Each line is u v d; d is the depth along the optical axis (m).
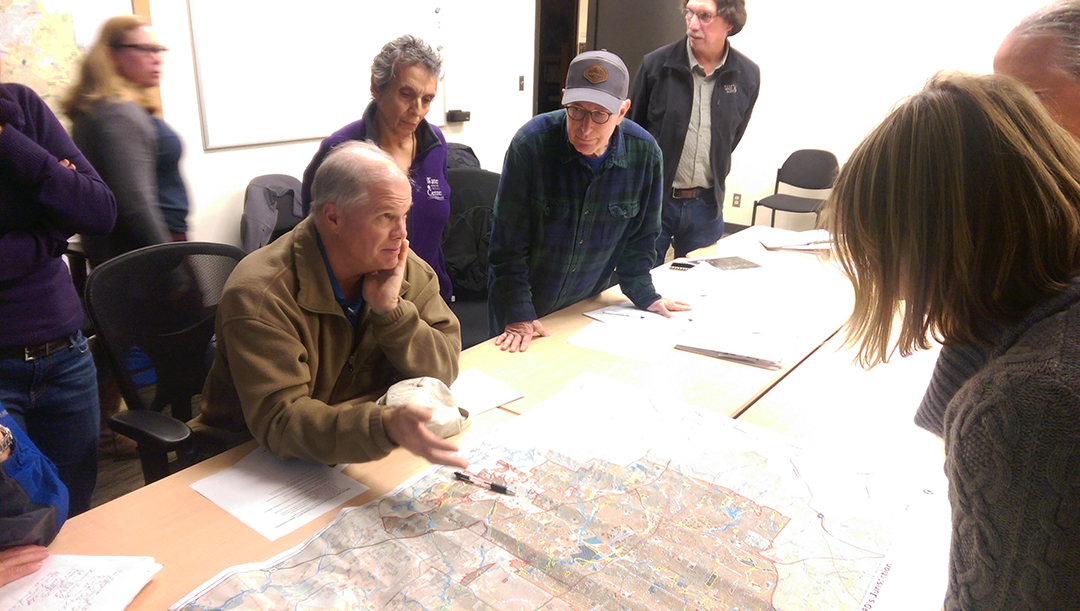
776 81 5.30
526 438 1.25
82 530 0.99
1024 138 0.57
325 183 1.18
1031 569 0.53
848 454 1.22
